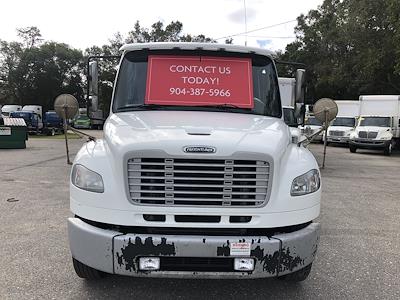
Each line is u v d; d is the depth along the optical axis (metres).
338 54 43.41
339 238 6.85
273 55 5.82
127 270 3.89
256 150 3.98
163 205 3.94
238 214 3.96
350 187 11.88
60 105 5.50
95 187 4.07
